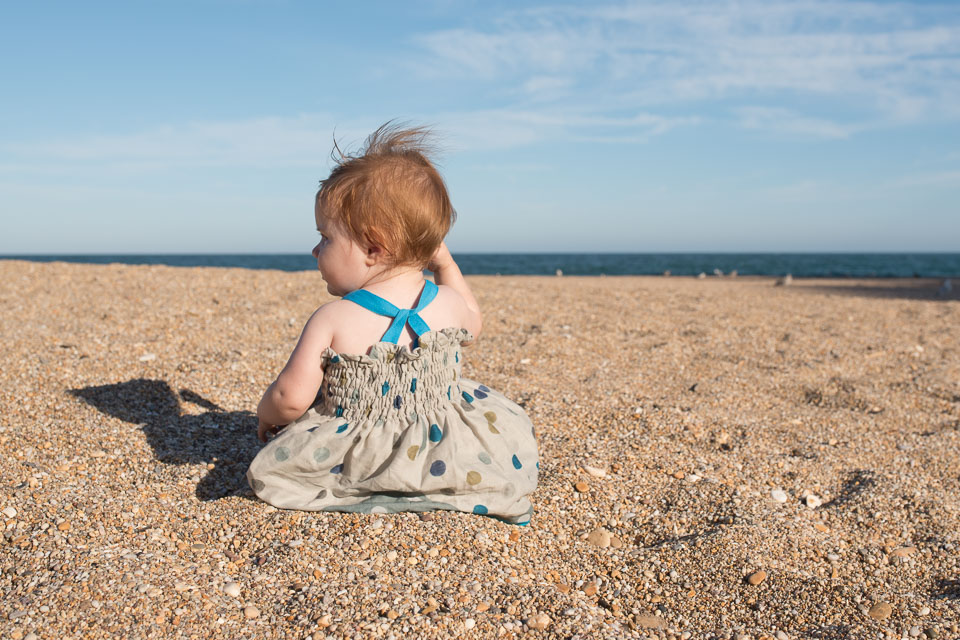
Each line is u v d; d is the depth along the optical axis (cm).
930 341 572
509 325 546
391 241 192
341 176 191
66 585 160
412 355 197
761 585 194
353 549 184
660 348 492
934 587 200
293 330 472
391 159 193
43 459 227
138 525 193
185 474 228
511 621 165
